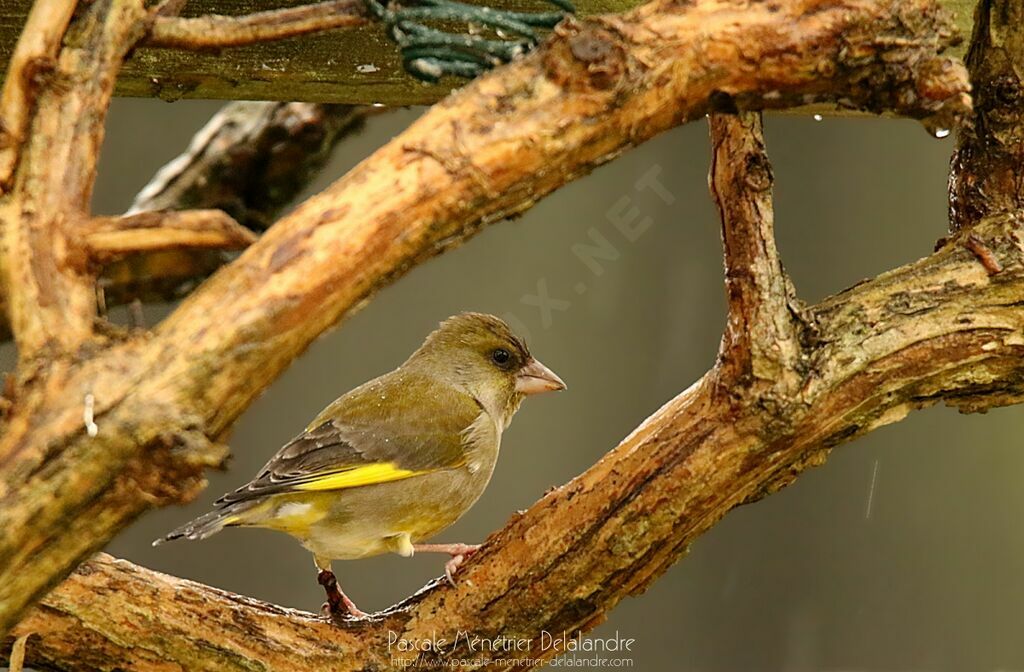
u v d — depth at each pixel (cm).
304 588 1514
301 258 535
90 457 507
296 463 980
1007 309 701
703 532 735
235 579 1509
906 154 1531
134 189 1570
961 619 1548
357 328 1559
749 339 691
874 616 1543
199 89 872
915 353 695
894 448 1569
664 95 584
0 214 545
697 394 718
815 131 1530
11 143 555
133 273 1041
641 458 720
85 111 568
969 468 1572
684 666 1520
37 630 725
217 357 520
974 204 748
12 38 823
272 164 1280
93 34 580
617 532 724
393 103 885
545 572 739
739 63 591
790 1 594
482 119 564
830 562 1550
